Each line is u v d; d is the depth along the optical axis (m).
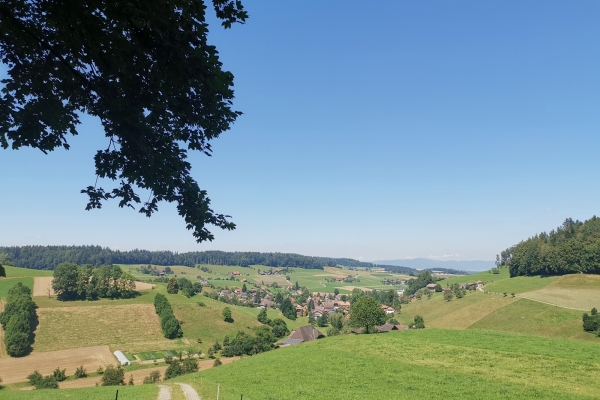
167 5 6.56
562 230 185.12
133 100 7.84
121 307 121.06
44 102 7.92
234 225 9.13
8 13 6.86
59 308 111.56
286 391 33.94
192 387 34.69
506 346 54.78
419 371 42.25
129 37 7.18
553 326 92.69
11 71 7.73
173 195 8.89
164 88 7.65
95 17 6.86
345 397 31.75
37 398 29.56
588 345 55.16
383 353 53.56
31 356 86.31
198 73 7.38
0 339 88.44
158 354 96.12
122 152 8.55
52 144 8.49
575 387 35.12
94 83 7.79
